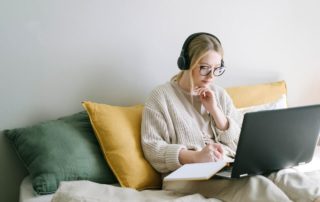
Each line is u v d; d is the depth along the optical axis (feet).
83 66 5.54
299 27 7.32
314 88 7.72
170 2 6.06
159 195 4.05
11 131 4.95
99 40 5.60
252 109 5.98
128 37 5.81
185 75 5.09
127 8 5.73
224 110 5.33
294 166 4.35
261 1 6.86
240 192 3.75
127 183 4.52
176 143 4.86
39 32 5.19
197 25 6.36
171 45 6.18
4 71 5.05
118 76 5.82
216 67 4.91
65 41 5.37
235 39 6.75
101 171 4.70
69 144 4.67
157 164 4.65
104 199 3.62
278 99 6.46
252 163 3.83
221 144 4.95
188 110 5.07
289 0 7.11
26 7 5.07
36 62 5.23
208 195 4.06
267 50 7.09
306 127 4.01
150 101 5.00
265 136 3.74
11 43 5.05
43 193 4.31
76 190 3.81
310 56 7.54
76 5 5.37
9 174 5.22
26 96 5.23
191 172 3.77
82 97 5.59
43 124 4.90
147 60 6.03
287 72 7.38
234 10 6.65
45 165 4.43
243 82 6.99
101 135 4.75
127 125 4.93
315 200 3.45
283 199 3.46
